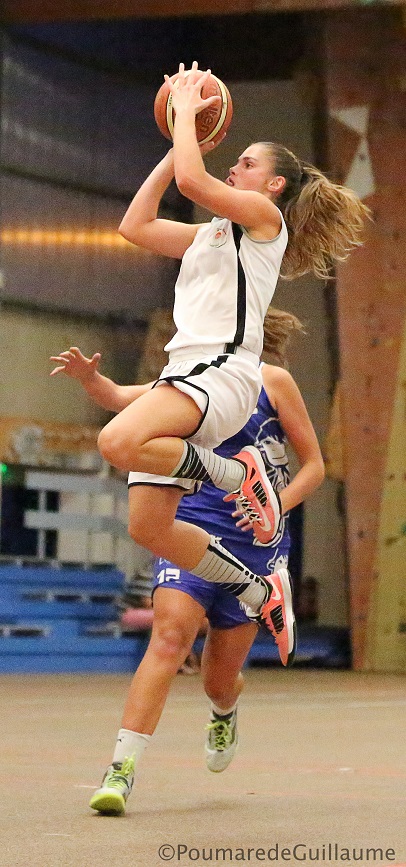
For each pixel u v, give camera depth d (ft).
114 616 85.92
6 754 31.24
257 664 90.58
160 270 94.68
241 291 20.22
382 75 89.56
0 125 87.40
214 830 18.94
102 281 92.38
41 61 89.40
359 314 89.20
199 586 21.97
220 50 94.38
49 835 18.24
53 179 90.38
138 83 94.32
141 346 93.66
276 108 93.35
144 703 21.18
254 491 20.76
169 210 89.97
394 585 88.69
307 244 22.88
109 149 92.99
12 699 54.24
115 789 20.33
